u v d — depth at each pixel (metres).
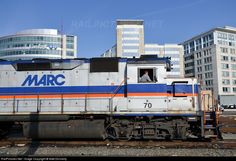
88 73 12.44
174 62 95.50
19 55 90.56
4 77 12.77
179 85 12.09
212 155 9.05
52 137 11.86
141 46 94.06
